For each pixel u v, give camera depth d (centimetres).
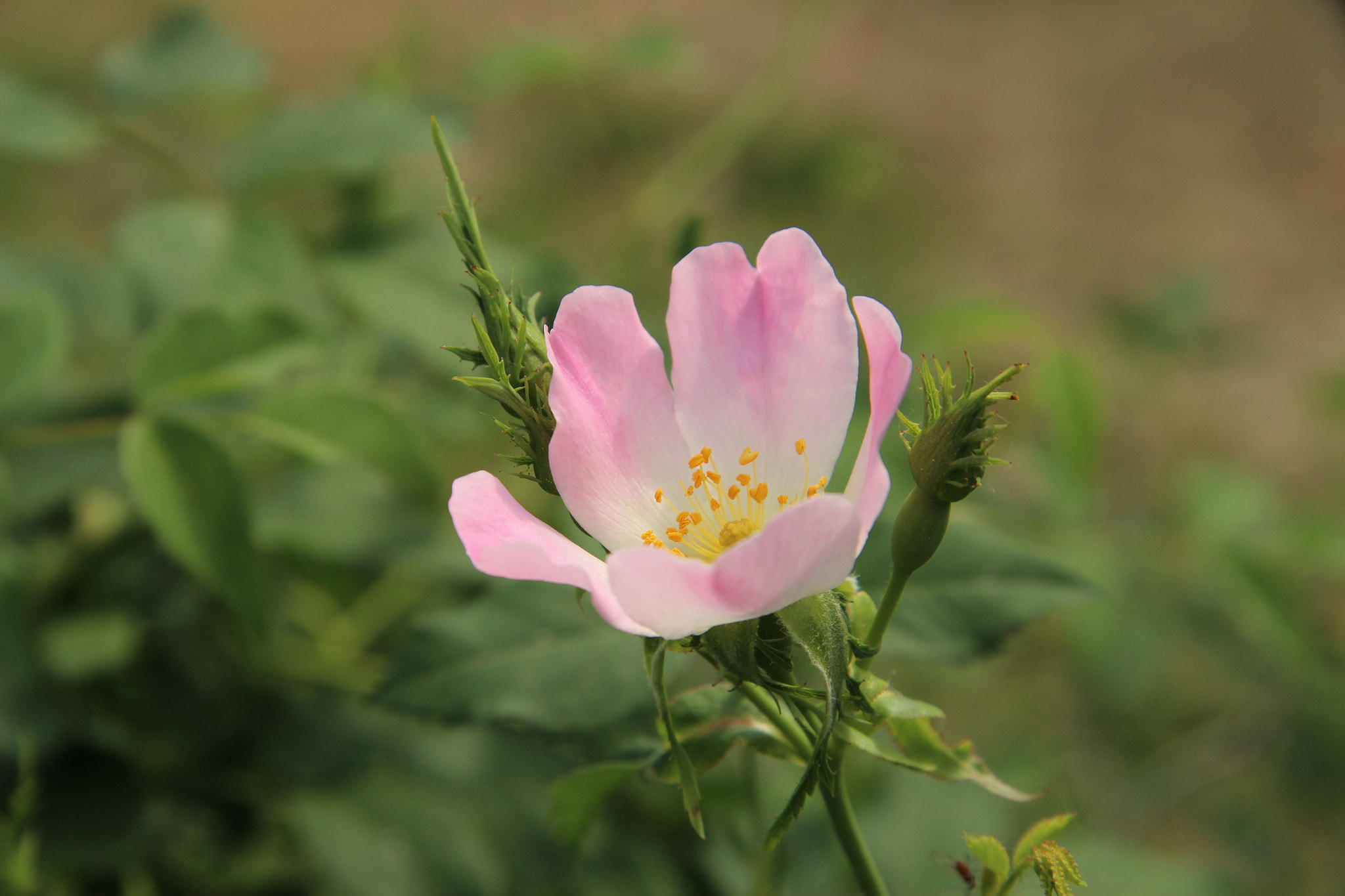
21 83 49
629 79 140
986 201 147
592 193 126
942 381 37
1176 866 47
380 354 55
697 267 38
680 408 38
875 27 188
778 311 38
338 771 48
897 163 148
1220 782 83
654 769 39
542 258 48
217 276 47
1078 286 134
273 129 48
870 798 48
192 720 48
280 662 50
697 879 49
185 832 48
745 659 36
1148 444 113
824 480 38
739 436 38
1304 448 114
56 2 149
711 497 38
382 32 165
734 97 149
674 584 36
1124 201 150
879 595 43
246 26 165
